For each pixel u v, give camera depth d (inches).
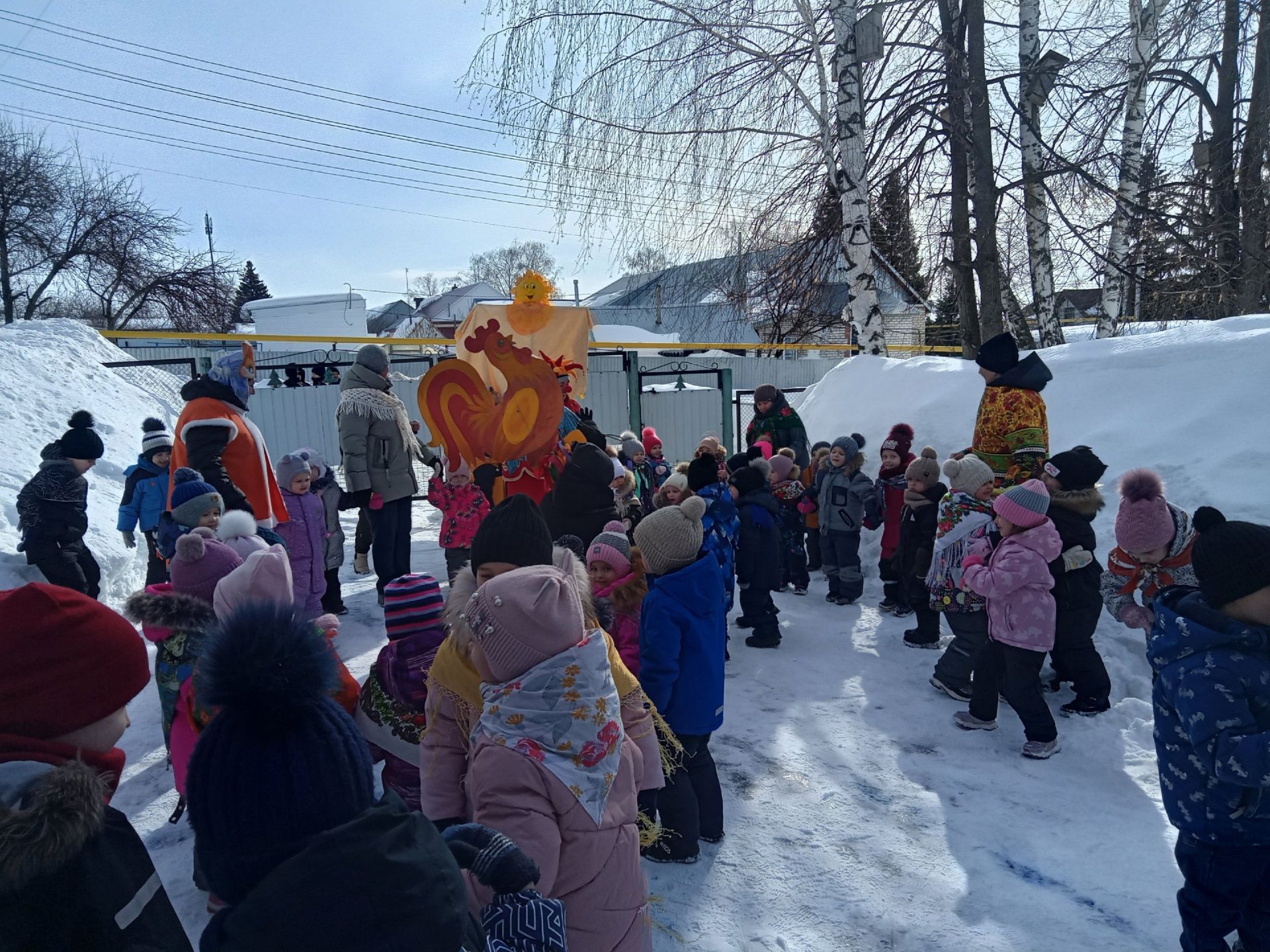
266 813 45.3
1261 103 440.1
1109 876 118.6
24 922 45.3
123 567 273.4
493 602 72.1
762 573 217.0
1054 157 421.7
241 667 46.9
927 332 788.0
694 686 120.7
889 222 486.0
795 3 422.0
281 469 207.8
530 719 70.9
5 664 50.6
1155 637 92.8
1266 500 213.9
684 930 107.7
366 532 299.1
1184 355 274.2
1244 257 450.6
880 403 343.3
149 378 477.1
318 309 1250.6
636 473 292.2
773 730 168.1
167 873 121.7
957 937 106.3
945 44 416.8
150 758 161.2
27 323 465.7
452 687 83.8
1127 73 473.1
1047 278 463.8
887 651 215.0
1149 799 139.8
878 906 112.6
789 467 270.4
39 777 47.7
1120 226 457.1
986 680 164.6
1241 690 84.1
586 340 339.3
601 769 72.3
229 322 1233.4
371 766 51.3
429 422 235.1
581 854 70.4
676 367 600.1
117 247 1046.4
